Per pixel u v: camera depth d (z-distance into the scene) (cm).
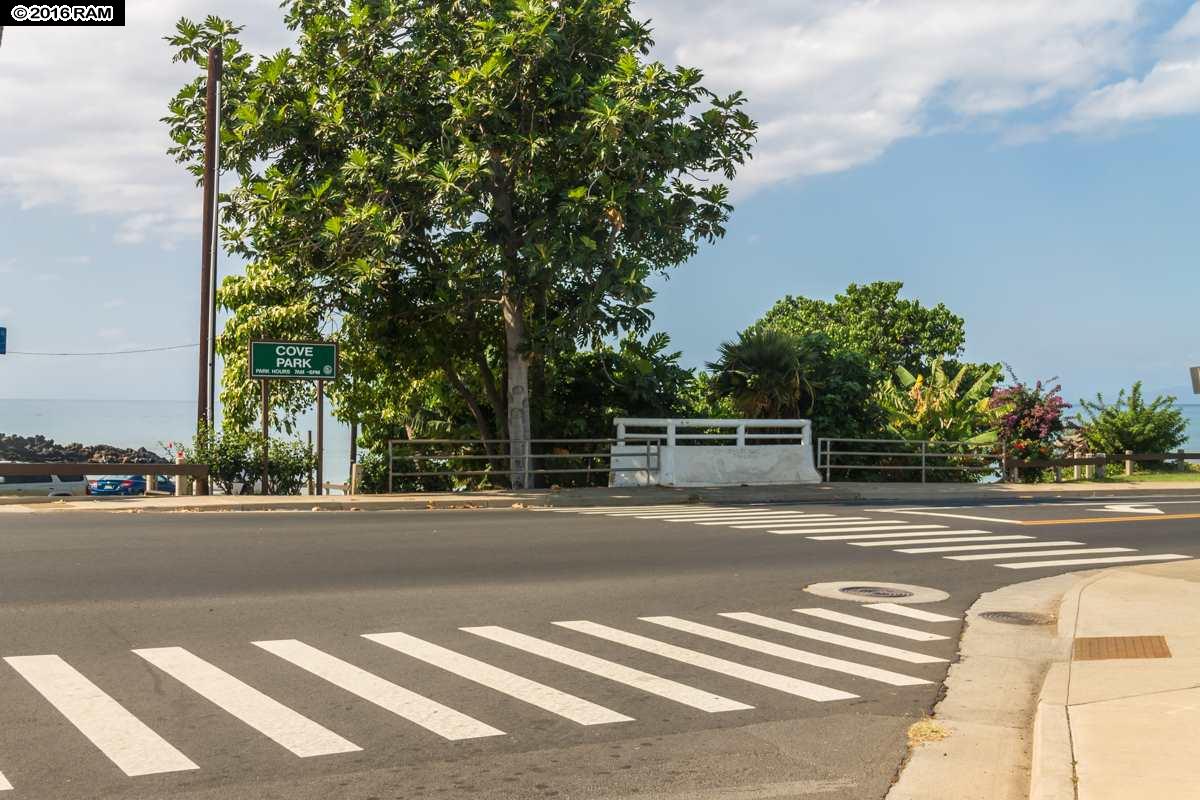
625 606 1141
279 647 915
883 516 2077
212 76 2511
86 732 679
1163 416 3606
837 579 1348
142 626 981
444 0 2534
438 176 2322
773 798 598
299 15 2611
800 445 2803
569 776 624
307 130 2553
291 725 705
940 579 1371
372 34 2520
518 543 1593
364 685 805
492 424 3141
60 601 1084
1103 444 3616
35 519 1830
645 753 669
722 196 2580
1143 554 1625
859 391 3098
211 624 997
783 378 2959
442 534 1678
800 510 2194
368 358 3008
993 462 3219
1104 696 791
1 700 743
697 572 1372
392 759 645
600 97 2252
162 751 648
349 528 1741
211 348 2531
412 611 1082
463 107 2364
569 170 2558
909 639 1028
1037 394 3359
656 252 2588
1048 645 1015
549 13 2352
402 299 2748
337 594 1161
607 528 1803
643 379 2923
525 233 2441
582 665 884
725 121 2506
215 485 2539
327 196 2438
